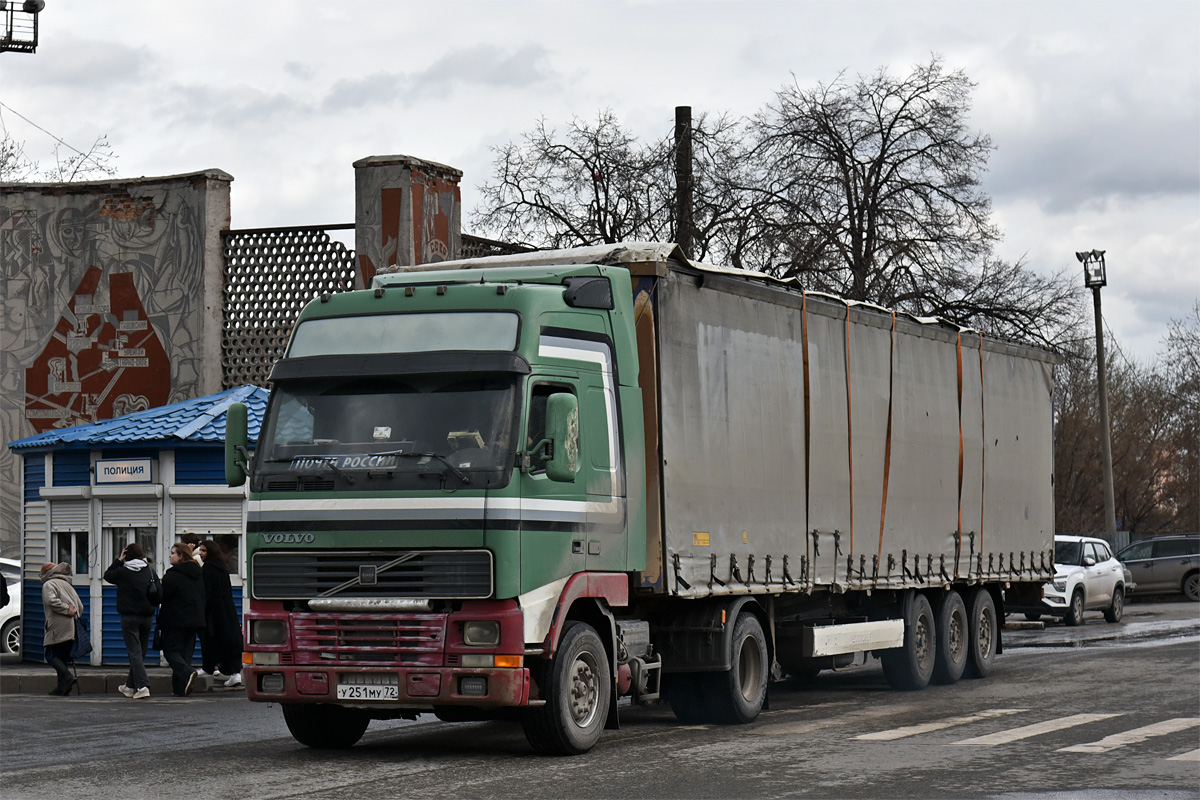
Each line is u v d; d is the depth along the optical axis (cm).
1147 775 1110
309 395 1265
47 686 2125
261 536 1248
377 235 2666
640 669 1381
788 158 4106
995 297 4206
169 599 2012
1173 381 7950
